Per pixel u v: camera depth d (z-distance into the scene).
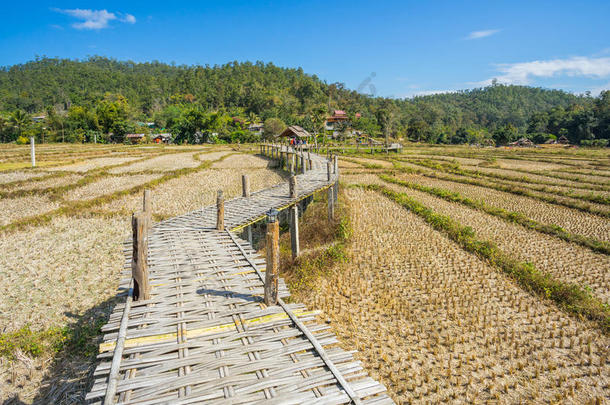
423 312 9.40
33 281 10.69
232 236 10.17
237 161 42.59
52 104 116.06
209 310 6.02
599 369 7.17
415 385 6.79
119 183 25.62
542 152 60.97
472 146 85.06
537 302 9.97
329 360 4.85
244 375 4.54
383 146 62.94
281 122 79.62
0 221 16.36
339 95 126.81
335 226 16.30
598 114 88.31
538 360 7.55
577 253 13.80
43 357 7.32
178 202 20.67
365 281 11.33
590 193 24.80
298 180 19.30
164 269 7.63
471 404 6.36
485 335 8.39
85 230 15.50
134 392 4.20
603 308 9.43
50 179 25.91
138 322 5.57
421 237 15.44
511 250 14.02
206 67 152.62
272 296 6.25
